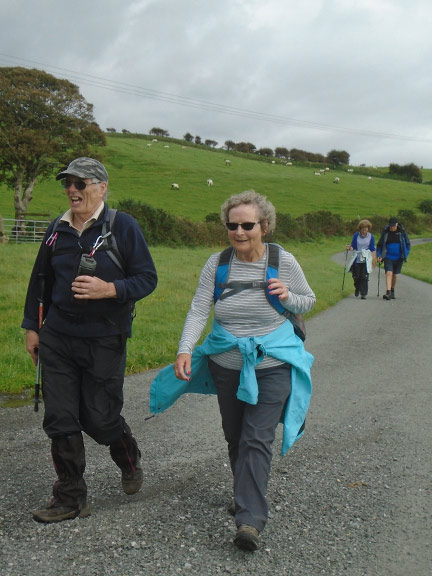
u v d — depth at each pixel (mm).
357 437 5012
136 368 7227
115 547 3143
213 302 3641
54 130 36625
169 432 5074
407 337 9766
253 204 3414
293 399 3408
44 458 4406
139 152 93562
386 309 13273
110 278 3605
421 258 41781
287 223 47594
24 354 7223
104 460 4457
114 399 3633
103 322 3559
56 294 3594
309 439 4961
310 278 19219
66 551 3092
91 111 37281
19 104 34969
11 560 2982
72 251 3596
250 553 3113
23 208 36031
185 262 20531
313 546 3213
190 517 3516
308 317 11852
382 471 4281
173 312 11031
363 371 7398
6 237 27203
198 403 5965
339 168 120188
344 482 4086
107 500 3758
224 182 79062
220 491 3904
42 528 3338
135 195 63312
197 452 4617
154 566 2959
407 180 117250
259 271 3490
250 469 3201
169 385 3643
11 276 14039
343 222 54719
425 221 67625
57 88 36406
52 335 3580
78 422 3572
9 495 3766
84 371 3615
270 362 3418
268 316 3449
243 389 3320
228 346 3410
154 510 3607
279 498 3820
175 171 82562
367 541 3277
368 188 89188
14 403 5746
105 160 84000
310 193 78500
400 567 3020
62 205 48625
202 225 36438
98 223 3617
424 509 3686
